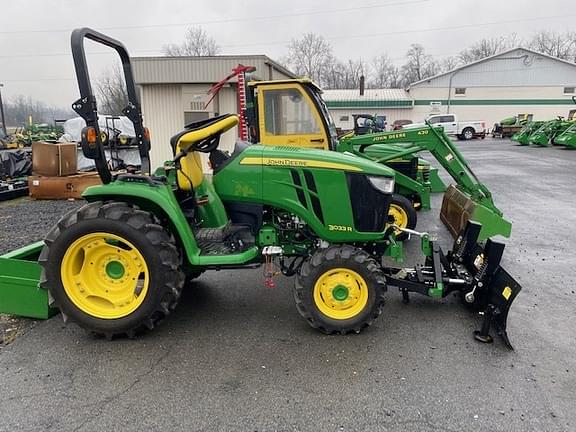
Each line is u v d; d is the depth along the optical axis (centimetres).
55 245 308
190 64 1288
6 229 659
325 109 643
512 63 4003
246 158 340
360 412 243
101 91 4428
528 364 290
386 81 6425
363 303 326
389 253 362
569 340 323
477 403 250
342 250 324
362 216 335
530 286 429
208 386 266
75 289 318
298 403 250
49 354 302
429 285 350
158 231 309
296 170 333
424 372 280
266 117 634
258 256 352
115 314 315
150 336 329
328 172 330
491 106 4103
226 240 355
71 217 311
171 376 276
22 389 263
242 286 431
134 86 362
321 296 330
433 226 673
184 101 1329
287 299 399
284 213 358
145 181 327
